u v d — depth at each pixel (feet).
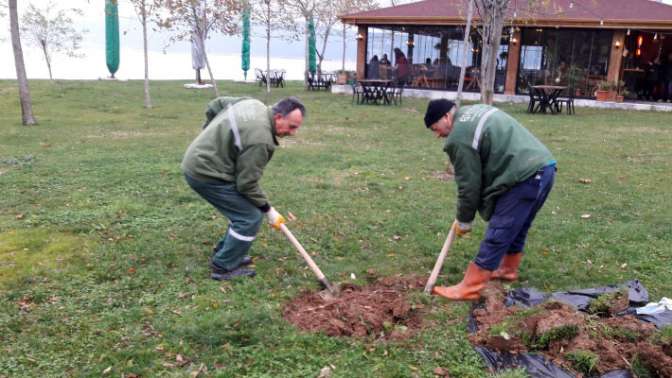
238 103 14.06
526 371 10.57
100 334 11.80
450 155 12.98
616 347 11.11
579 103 70.38
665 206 22.54
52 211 20.36
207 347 11.34
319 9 97.40
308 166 29.53
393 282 14.66
